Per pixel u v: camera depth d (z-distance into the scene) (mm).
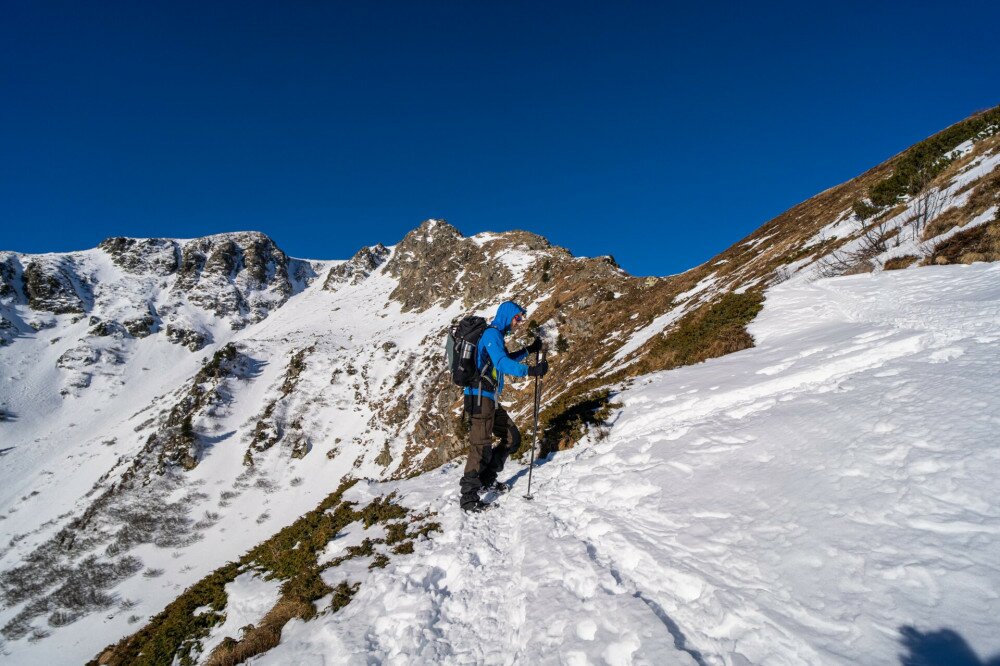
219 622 6570
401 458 55688
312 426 71312
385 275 155375
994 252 10430
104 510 59094
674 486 5027
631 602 3416
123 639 7520
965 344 5750
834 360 6836
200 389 80375
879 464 3967
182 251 184500
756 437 5410
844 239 20938
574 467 6965
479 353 6414
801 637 2727
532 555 4680
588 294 53406
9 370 113875
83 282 157125
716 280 30609
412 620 4316
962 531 3018
